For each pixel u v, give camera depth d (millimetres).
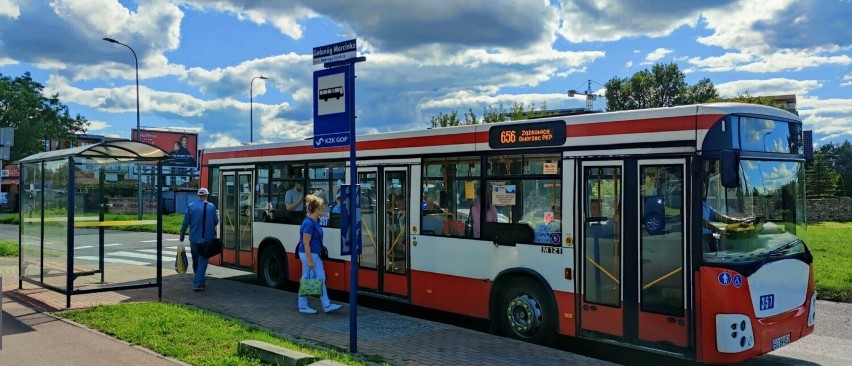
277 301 10648
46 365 6625
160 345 7340
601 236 7426
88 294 11031
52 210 10281
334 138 7367
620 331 7215
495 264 8570
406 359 7008
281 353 6508
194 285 11734
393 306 11156
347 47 7160
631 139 7191
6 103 62500
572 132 7754
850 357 7855
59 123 65500
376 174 10312
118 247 22562
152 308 9539
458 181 9148
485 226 8711
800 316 7109
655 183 6996
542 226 8039
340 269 10945
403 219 9906
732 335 6410
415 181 9727
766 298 6652
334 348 7410
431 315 10484
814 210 47094
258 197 12914
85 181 10906
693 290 6598
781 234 7195
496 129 8648
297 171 11969
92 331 8117
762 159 7082
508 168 8500
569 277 7699
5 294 10992
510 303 8430
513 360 7004
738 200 6766
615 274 7281
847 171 69312
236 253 13461
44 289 11586
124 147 10180
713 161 6641
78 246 10844
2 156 14398
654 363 7660
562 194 7812
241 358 6730
